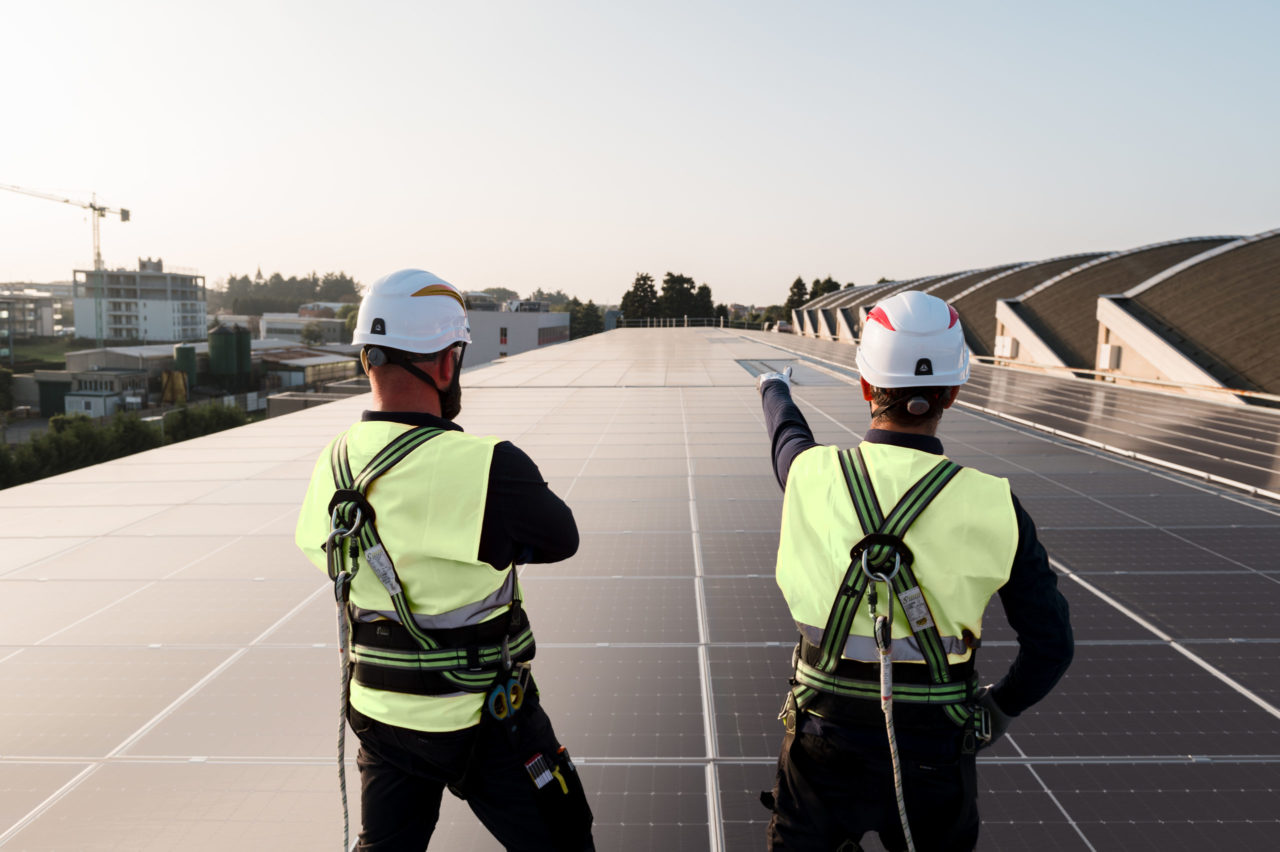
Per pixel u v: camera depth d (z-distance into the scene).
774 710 3.36
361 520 1.65
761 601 4.58
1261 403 18.03
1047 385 18.97
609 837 2.57
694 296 135.50
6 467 47.16
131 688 3.56
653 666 3.76
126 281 186.12
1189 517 6.31
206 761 2.99
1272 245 22.97
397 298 1.76
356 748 3.08
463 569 1.68
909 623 1.52
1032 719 3.25
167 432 59.78
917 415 1.64
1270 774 2.88
